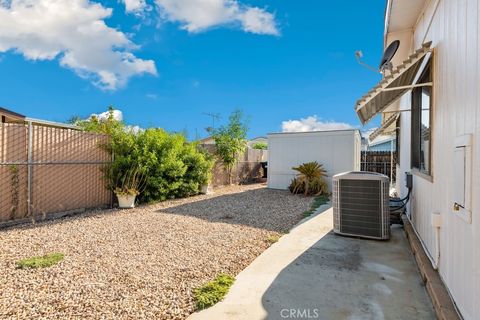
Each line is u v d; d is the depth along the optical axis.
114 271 3.34
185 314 2.47
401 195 7.61
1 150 5.62
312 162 10.55
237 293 2.83
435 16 3.45
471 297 2.03
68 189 6.70
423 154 4.29
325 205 7.79
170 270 3.38
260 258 3.78
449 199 2.66
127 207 7.42
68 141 6.74
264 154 17.17
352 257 3.78
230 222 5.82
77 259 3.70
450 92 2.73
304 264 3.55
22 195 5.88
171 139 8.88
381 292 2.83
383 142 19.56
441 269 2.86
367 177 4.54
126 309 2.54
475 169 2.03
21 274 3.22
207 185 10.36
